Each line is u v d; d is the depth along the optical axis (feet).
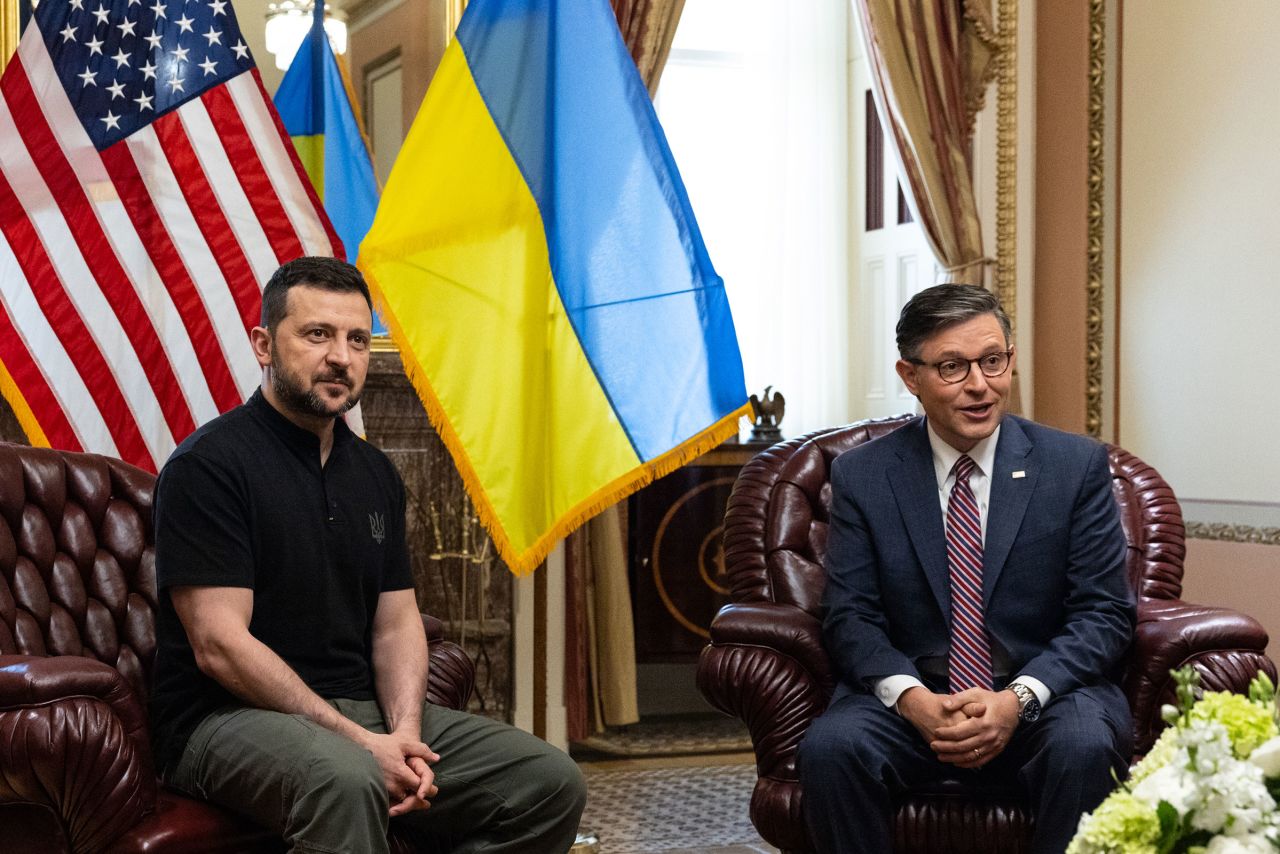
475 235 10.59
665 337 10.67
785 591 9.28
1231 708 4.78
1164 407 15.69
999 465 8.76
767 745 8.54
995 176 16.52
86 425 10.23
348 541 7.95
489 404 10.52
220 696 7.57
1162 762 4.82
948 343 8.47
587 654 15.42
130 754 6.83
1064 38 16.38
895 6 15.46
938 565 8.63
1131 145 16.05
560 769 7.76
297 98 13.23
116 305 10.33
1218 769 4.49
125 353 10.32
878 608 8.75
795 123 18.92
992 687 8.50
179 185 10.52
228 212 10.59
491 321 10.58
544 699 14.28
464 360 10.50
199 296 10.48
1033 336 16.79
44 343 10.23
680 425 10.57
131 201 10.43
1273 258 14.16
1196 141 15.15
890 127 15.79
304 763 6.97
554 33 10.78
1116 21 16.24
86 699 6.77
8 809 6.88
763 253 18.93
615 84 10.84
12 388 10.17
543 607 14.34
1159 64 15.66
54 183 10.33
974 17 16.02
